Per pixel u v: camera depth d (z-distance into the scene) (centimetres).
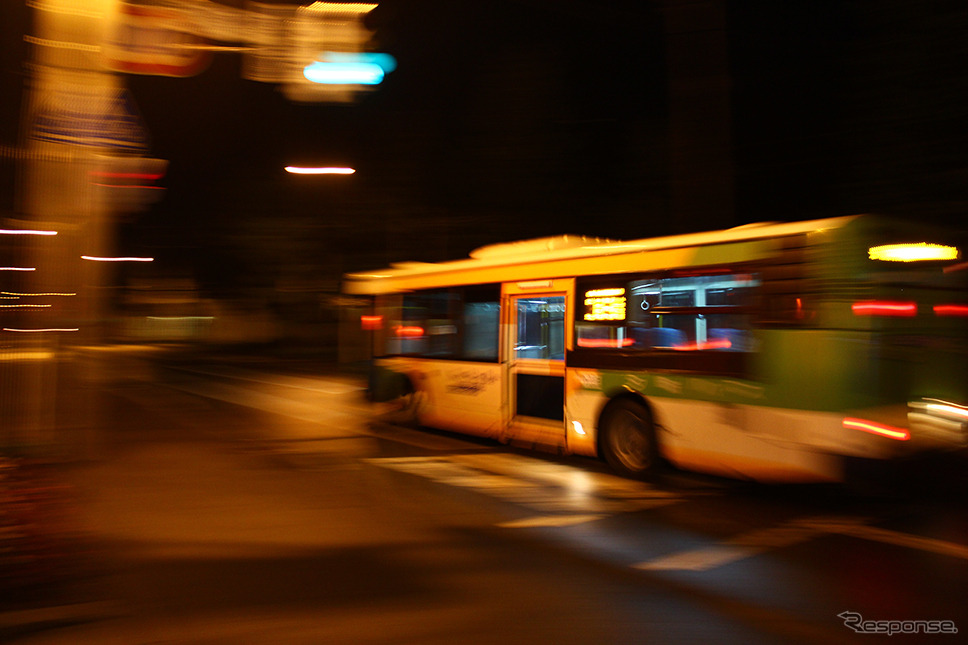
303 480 854
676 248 824
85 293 991
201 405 1611
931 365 690
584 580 529
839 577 535
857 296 668
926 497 754
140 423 1323
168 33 931
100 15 921
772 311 723
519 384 1025
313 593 501
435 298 1186
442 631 441
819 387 683
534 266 1004
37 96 937
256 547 602
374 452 1037
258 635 434
